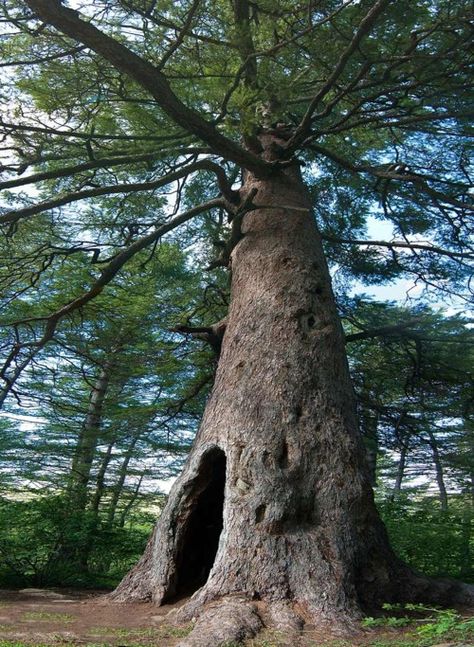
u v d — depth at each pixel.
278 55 8.24
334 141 12.40
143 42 8.91
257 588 6.47
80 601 7.93
